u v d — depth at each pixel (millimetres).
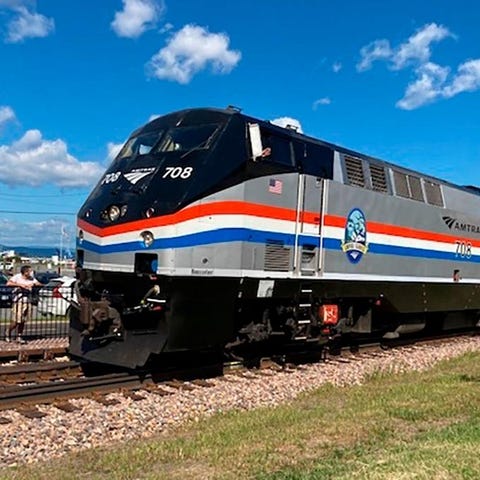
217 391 9344
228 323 9930
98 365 10586
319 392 9742
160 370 10195
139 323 9383
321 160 11680
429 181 15297
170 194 9203
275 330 11359
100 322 9406
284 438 6793
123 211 9508
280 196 10602
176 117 10664
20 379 9414
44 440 6680
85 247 10047
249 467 5820
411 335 17531
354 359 12930
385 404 8602
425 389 9703
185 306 9188
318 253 11422
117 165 10703
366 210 12711
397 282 13727
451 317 17719
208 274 9328
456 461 5703
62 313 17844
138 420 7609
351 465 5754
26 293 14656
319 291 11633
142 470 5891
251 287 10102
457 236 16344
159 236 9016
